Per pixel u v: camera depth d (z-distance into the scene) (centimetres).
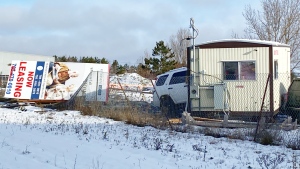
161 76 1834
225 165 829
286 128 1238
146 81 3956
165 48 4484
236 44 1502
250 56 1484
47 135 1101
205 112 1522
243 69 1496
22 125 1295
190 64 1562
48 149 894
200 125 1359
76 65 2103
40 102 2027
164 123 1395
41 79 2053
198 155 921
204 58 1540
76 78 2088
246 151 986
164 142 1070
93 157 830
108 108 1714
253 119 1461
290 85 1496
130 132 1237
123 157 850
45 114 1655
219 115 1500
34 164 728
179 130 1291
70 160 788
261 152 977
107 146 979
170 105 1750
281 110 1509
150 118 1465
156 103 1797
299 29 2972
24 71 2067
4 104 1998
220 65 1520
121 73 4697
